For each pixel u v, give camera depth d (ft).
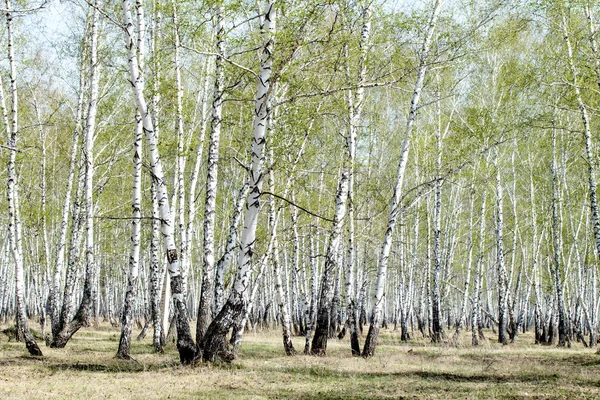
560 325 86.53
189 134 64.75
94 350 59.98
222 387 35.17
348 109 55.88
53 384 35.27
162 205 43.93
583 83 59.00
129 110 81.41
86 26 70.59
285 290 119.96
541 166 97.91
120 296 174.81
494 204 103.65
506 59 84.07
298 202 67.31
